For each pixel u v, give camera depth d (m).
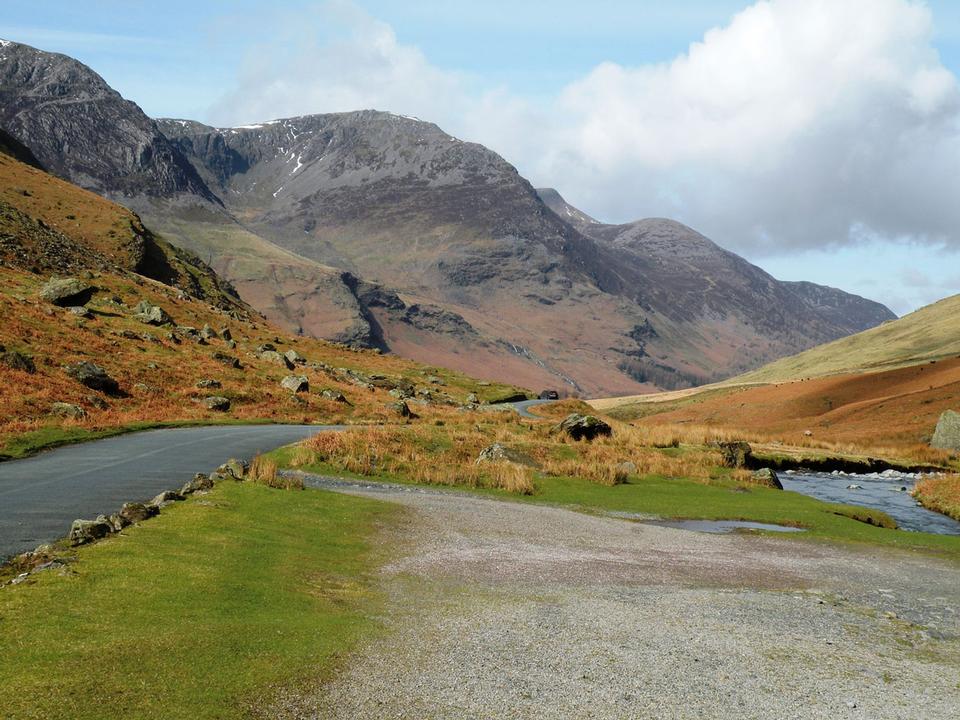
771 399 118.19
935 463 56.34
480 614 13.45
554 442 41.16
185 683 8.95
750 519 28.30
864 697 10.78
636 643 12.41
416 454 35.53
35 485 23.59
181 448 34.53
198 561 14.34
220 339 84.00
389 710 8.98
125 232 136.62
